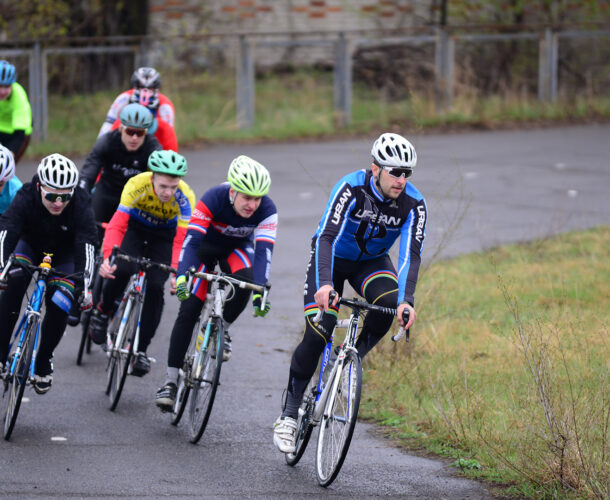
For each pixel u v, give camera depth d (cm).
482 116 6131
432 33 6656
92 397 2028
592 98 6481
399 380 2050
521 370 2008
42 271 1742
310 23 6994
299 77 6700
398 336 1496
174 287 1880
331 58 7000
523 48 6481
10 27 6222
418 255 1580
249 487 1551
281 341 2452
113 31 6506
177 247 1973
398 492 1536
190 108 5897
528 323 2070
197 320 1861
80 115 5628
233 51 6109
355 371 1508
